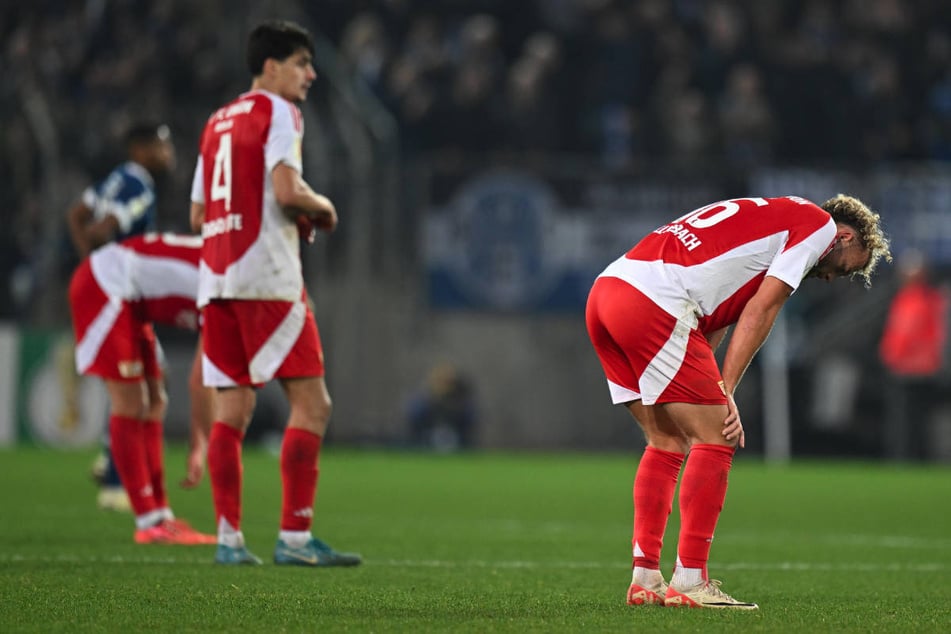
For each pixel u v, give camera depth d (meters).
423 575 17.97
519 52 68.69
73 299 22.12
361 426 55.00
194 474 21.70
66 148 53.84
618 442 56.78
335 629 12.69
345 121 56.59
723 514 32.19
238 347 18.56
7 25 62.16
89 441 50.97
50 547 20.59
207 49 62.56
